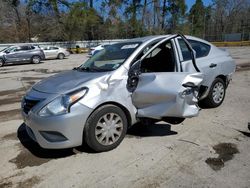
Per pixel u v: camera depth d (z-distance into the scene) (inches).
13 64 791.1
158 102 147.1
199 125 179.9
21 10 1910.7
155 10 1902.1
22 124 198.7
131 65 151.2
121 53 161.2
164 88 144.6
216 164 128.1
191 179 116.6
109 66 154.6
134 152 142.8
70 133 130.5
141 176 120.3
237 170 122.3
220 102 221.3
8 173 127.7
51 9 1649.9
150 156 137.9
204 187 110.7
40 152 148.3
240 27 2128.4
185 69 169.2
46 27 1748.3
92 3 1701.5
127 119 152.7
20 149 153.3
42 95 136.0
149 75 147.4
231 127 174.9
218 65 209.3
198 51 202.1
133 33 1818.4
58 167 131.2
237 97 255.0
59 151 147.6
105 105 140.1
